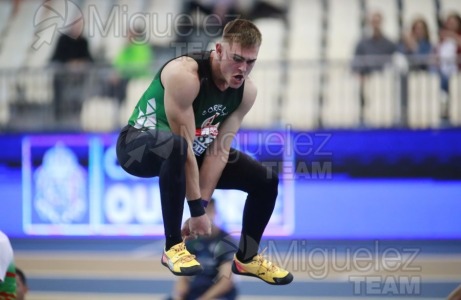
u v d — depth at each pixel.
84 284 24.70
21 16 38.31
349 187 28.19
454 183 27.91
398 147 28.06
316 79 30.02
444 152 27.91
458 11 36.09
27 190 30.25
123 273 25.70
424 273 23.98
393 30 35.66
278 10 39.19
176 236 11.01
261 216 12.10
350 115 29.62
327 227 28.03
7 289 12.90
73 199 29.80
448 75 28.56
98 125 30.28
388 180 28.19
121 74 30.22
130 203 29.36
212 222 16.78
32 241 29.95
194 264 10.90
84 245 29.33
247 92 11.59
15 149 30.30
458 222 27.83
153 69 30.28
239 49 10.59
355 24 38.56
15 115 30.72
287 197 27.75
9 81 30.80
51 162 30.03
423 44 31.17
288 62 30.28
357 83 29.62
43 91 30.67
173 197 10.68
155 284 24.58
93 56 32.62
